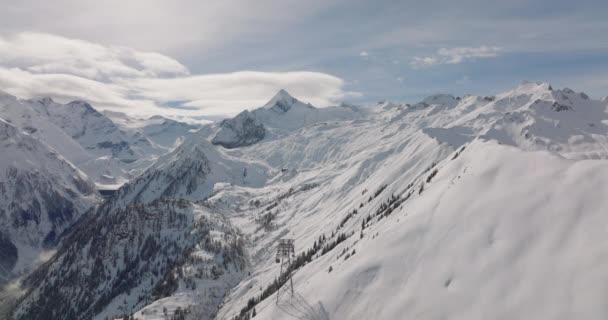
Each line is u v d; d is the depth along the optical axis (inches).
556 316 2541.8
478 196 4047.7
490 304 2898.6
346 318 3644.2
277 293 5910.4
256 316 4938.5
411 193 7519.7
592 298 2482.8
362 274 3971.5
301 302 4256.9
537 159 4067.4
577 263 2753.4
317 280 4680.1
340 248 6318.9
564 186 3447.3
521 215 3442.4
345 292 3900.1
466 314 2940.5
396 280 3683.6
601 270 2596.0
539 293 2751.0
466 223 3782.0
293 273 7037.4
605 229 2851.9
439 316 3056.1
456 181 4758.9
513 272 3021.7
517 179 3939.5
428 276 3489.2
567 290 2642.7
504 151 4598.9
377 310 3491.6
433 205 4503.0
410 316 3208.7
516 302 2797.7
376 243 4424.2
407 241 4092.0
